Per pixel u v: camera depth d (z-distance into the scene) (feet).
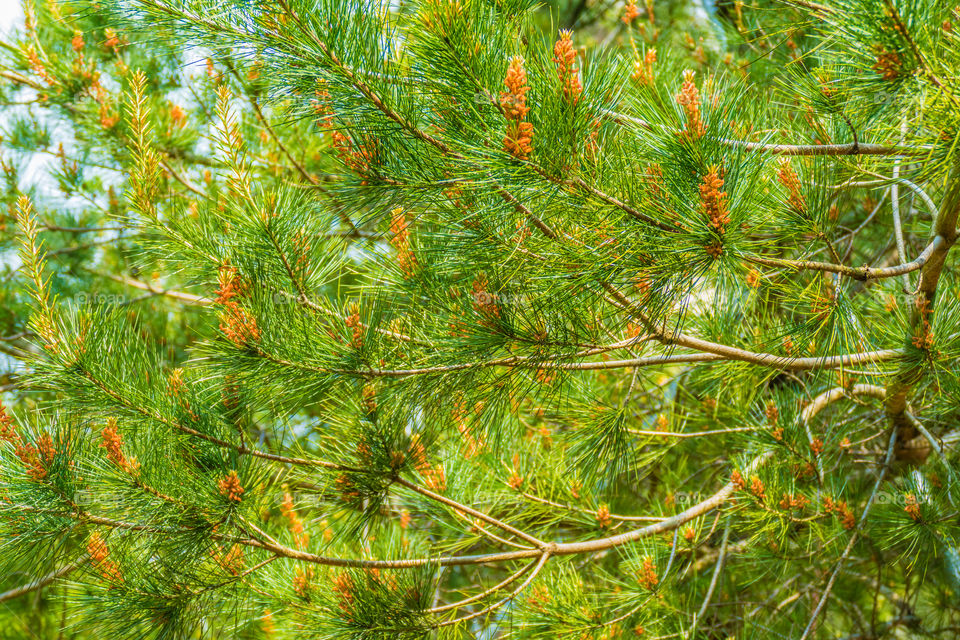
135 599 4.29
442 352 4.29
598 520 4.96
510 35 3.98
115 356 4.31
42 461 4.18
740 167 3.94
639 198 3.98
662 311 4.16
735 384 5.09
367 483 4.52
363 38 3.94
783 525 4.75
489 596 4.85
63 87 5.42
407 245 4.33
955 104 3.81
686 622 4.94
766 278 4.38
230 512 4.28
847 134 4.33
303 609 4.52
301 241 4.37
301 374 4.32
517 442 5.23
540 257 4.16
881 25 3.76
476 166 3.97
